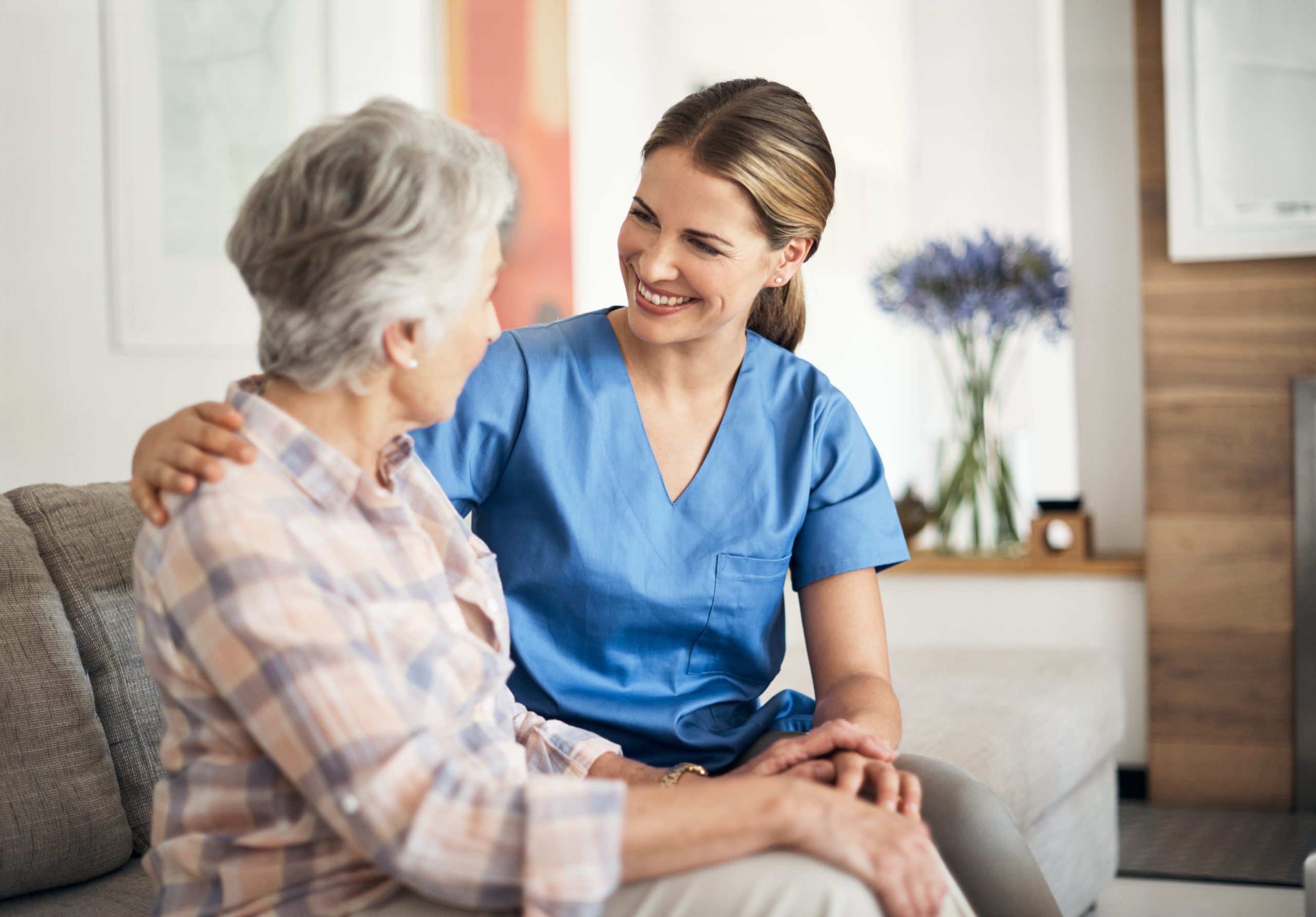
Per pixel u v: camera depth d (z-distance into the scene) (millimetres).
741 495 1459
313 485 1019
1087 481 3361
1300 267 2979
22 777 1340
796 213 1367
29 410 2555
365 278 984
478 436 1430
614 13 3863
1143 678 3133
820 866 962
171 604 943
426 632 1052
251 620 911
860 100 4965
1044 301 3287
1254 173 2971
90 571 1512
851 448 1522
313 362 1015
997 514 3385
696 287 1351
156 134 2777
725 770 1441
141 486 997
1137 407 3303
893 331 5188
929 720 2018
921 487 5215
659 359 1445
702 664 1465
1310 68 2918
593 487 1423
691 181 1328
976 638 3234
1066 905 2156
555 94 3604
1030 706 2129
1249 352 3016
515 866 908
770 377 1526
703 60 4332
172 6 2803
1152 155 3076
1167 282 3066
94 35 2672
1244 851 2701
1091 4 3279
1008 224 4465
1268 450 3006
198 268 2875
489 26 3531
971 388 3412
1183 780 3092
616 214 3902
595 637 1425
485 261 1063
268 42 3014
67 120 2625
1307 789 3000
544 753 1294
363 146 1004
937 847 1208
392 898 1017
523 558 1431
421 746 926
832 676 1455
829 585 1498
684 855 951
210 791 997
